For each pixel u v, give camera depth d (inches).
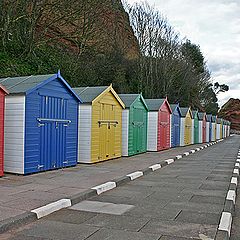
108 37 1307.8
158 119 876.6
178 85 1769.2
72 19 987.3
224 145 1400.1
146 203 300.8
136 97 754.2
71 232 217.8
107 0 1155.3
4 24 826.2
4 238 205.0
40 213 248.4
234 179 446.3
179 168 560.7
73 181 382.9
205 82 2347.4
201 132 1557.6
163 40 1625.2
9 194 306.8
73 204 289.4
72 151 509.4
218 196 336.2
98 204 293.0
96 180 393.4
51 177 406.0
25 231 218.4
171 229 227.8
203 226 235.6
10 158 417.1
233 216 278.1
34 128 425.1
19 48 874.1
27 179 386.9
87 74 1123.9
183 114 1220.5
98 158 579.8
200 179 445.1
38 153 433.4
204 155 845.2
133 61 1530.5
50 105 454.6
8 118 417.1
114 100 639.1
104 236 211.3
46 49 994.7
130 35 1569.9
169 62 1644.9
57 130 470.9
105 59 1279.5
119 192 347.9
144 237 210.8
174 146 1111.6
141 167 526.9
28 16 859.4
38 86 424.5
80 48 1097.4
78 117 537.6
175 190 365.1
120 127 669.9
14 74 770.8
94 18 1083.3
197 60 2308.1
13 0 826.8
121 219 248.8
